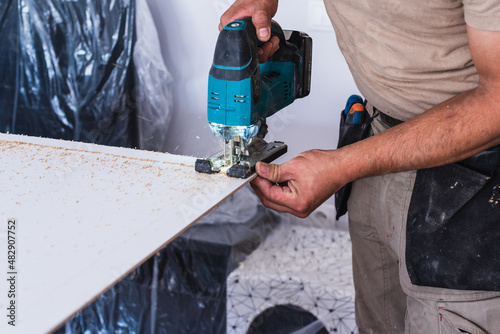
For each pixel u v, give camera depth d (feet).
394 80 3.82
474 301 3.60
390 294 5.13
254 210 7.73
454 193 3.58
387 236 4.47
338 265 7.06
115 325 7.55
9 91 8.78
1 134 4.86
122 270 2.56
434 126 3.37
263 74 4.48
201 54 8.01
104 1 7.96
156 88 8.34
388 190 4.25
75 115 8.68
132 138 8.67
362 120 4.73
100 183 3.73
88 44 8.25
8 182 3.67
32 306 2.27
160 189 3.66
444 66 3.59
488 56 2.94
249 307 6.75
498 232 3.41
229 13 4.58
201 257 7.26
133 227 3.02
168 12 7.86
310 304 6.52
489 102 3.15
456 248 3.56
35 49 8.44
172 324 7.32
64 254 2.70
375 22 3.65
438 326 3.86
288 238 7.54
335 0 3.85
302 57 4.92
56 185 3.65
